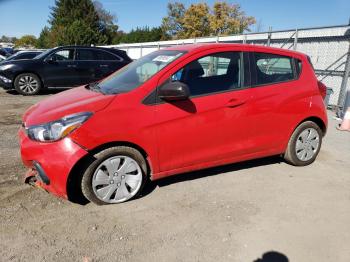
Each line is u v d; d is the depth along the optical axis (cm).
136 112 354
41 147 338
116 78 434
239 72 417
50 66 1140
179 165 390
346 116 755
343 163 520
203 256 289
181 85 348
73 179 345
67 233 315
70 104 364
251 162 504
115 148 350
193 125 383
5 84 1116
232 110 404
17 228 319
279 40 1240
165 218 345
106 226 328
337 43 1046
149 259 284
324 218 355
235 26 5131
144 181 379
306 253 297
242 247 303
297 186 429
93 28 6194
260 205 377
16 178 421
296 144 476
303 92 461
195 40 1927
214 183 429
